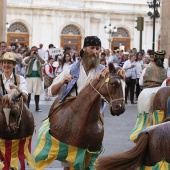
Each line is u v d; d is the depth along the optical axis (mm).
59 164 9273
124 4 62188
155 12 27297
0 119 7363
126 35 62969
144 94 9445
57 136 6484
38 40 58156
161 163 4605
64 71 7016
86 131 6363
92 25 61031
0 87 7711
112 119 15531
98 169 4656
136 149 4668
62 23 59250
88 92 6316
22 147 7594
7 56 7707
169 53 20750
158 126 4703
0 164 6793
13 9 56719
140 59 20578
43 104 19578
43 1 58062
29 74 16969
